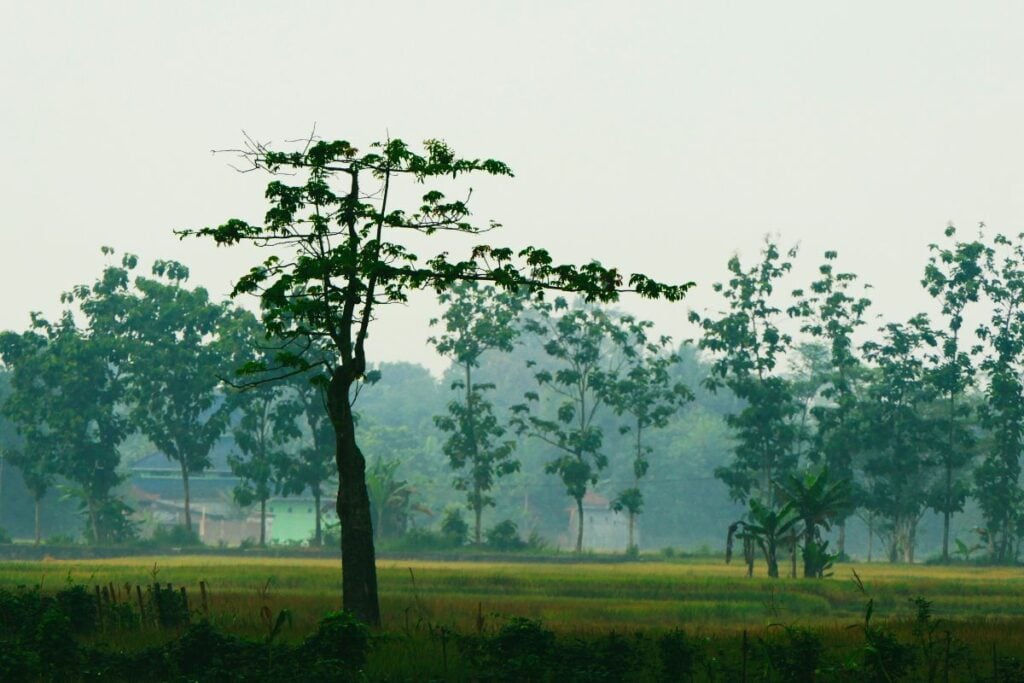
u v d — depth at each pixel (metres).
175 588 46.66
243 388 35.34
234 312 115.94
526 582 53.97
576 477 114.50
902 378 119.19
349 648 21.64
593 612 38.31
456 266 35.00
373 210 34.53
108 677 21.61
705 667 22.00
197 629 22.22
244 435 111.75
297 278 34.28
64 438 110.25
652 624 35.47
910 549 119.50
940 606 49.44
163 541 109.62
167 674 21.62
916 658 22.70
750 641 26.08
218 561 80.56
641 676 22.08
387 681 20.67
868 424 118.38
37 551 93.69
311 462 112.81
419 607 37.06
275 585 50.66
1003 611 47.50
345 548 34.78
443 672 21.52
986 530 117.56
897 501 119.06
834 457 118.12
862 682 21.25
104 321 114.06
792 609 44.62
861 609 47.69
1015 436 116.81
